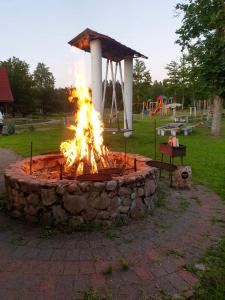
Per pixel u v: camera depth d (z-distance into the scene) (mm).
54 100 56906
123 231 4242
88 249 3715
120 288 2971
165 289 2975
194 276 3199
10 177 4727
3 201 5344
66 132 18828
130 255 3588
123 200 4496
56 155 6633
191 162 9047
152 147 11883
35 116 51469
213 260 3512
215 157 9805
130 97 14742
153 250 3721
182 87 39188
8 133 18188
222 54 15188
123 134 15883
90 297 2812
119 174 5293
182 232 4254
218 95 15977
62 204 4285
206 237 4113
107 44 11844
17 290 2918
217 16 14688
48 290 2922
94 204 4309
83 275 3170
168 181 6961
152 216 4828
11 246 3779
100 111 11523
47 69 73812
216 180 7070
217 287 2980
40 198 4363
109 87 45000
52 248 3730
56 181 4449
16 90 48219
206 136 16484
